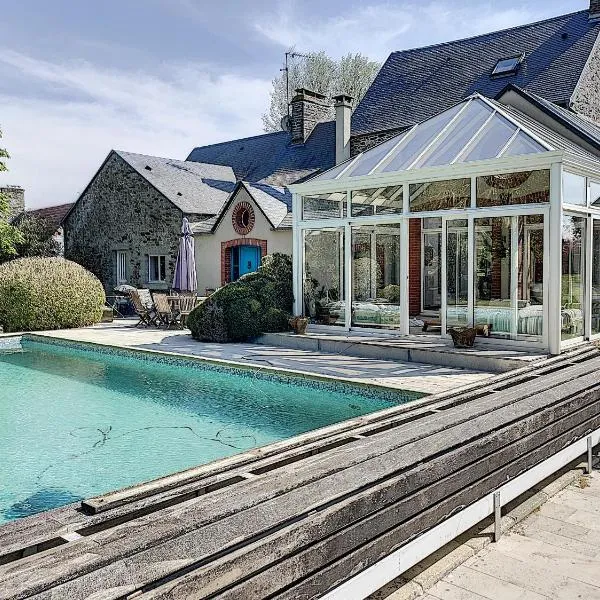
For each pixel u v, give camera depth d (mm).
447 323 11164
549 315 9758
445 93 19984
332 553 3086
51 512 3254
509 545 4324
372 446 4055
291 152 25062
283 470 3711
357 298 12508
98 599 2285
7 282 16562
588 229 10633
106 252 25391
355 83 45031
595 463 6086
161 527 2859
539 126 12562
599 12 18953
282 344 12820
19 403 9172
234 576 2635
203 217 22531
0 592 2246
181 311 17188
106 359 13109
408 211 11539
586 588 3754
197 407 8852
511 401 5254
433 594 3670
